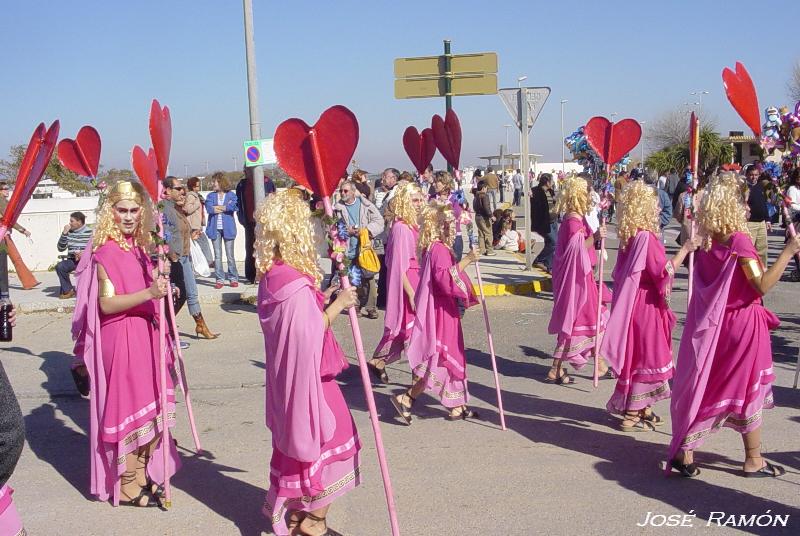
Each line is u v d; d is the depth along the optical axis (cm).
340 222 432
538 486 514
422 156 799
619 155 780
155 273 512
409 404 651
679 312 1089
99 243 484
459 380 650
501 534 446
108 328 483
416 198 700
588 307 747
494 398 725
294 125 410
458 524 461
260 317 413
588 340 749
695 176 635
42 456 600
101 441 494
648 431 621
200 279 1401
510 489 510
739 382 492
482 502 491
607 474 532
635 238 600
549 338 969
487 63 1225
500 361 865
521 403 707
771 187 638
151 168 504
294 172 415
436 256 629
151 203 505
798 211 1036
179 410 706
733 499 484
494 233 1931
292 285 396
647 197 603
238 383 791
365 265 1046
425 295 636
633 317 604
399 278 696
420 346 639
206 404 724
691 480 515
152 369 492
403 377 810
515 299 1237
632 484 513
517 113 1405
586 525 455
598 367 759
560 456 570
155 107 505
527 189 1423
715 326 489
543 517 467
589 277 746
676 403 511
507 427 640
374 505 490
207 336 984
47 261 1614
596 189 1162
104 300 474
